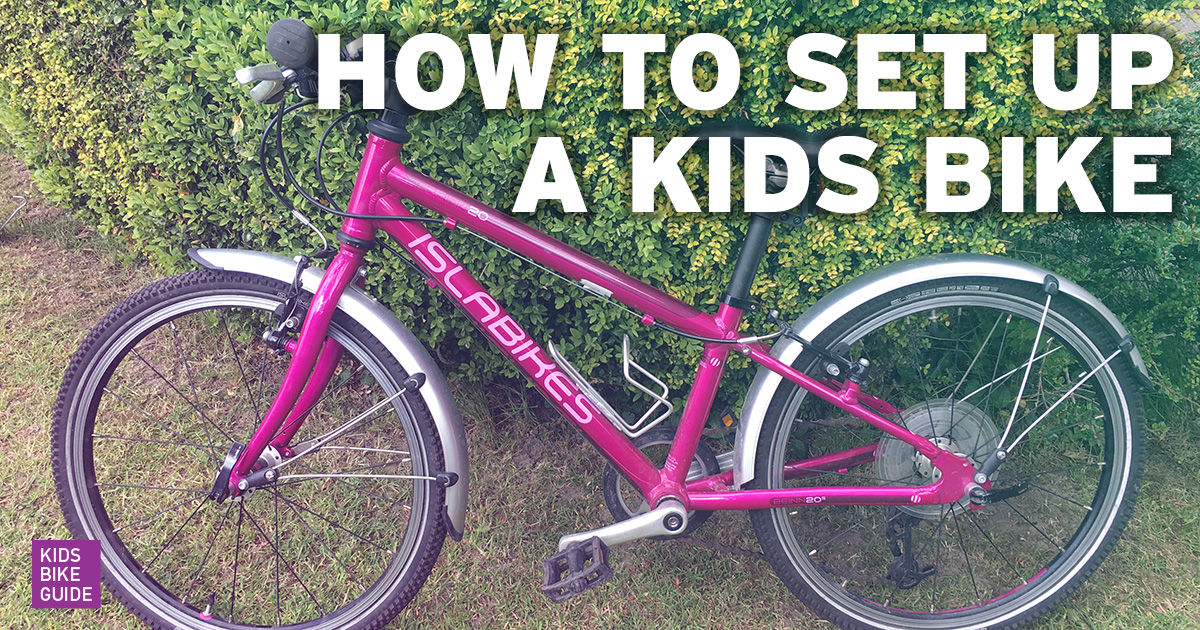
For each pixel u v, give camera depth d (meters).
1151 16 2.39
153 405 3.12
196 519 2.73
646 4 2.32
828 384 2.30
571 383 2.27
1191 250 2.74
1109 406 2.32
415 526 2.30
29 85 3.17
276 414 2.19
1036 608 2.42
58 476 2.30
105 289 3.66
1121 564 2.64
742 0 2.28
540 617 2.51
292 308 2.17
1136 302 2.85
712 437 2.97
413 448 2.26
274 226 2.85
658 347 2.88
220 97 2.69
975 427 2.36
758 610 2.55
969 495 2.29
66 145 3.16
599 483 2.95
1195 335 2.86
